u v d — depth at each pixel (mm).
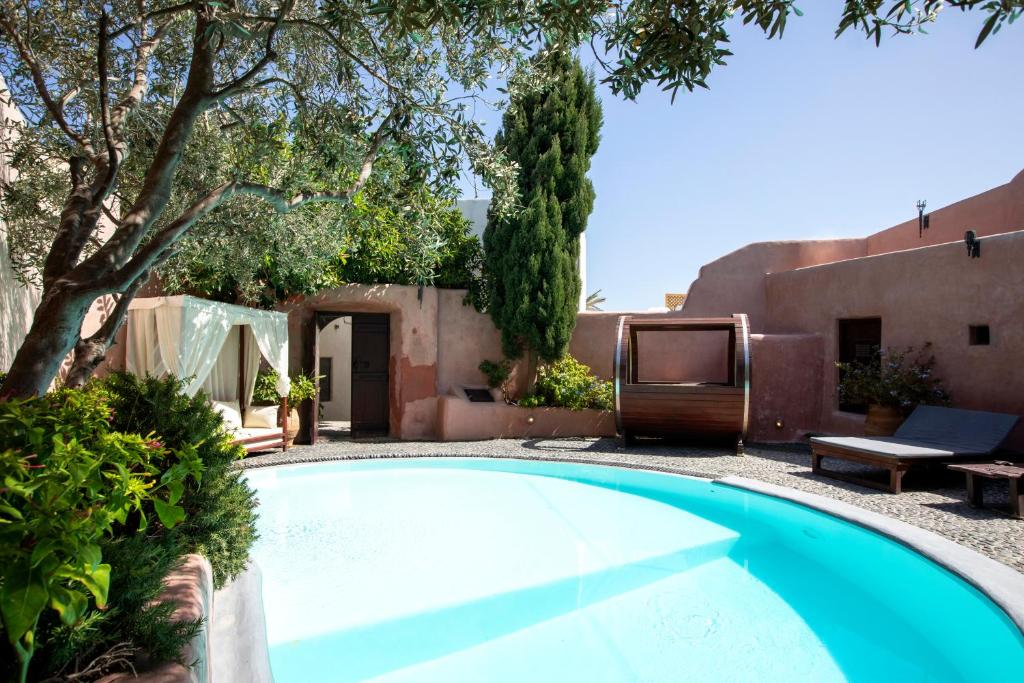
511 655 3801
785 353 11633
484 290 12836
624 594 4793
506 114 12367
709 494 7652
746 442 11430
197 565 3127
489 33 4730
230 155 6609
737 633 4125
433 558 5605
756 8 2662
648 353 13453
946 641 4051
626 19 3191
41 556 1238
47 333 3486
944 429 8141
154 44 4871
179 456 1898
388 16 2717
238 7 4883
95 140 5594
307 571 5242
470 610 4477
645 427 10547
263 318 9930
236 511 3928
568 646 3932
